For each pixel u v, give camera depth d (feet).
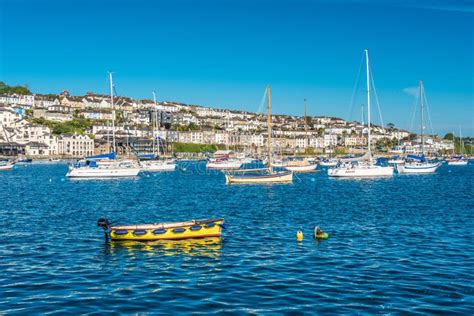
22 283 86.53
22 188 300.40
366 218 160.97
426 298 77.46
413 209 183.93
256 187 301.43
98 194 259.19
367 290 81.51
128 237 121.08
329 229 139.44
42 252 110.73
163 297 78.64
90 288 83.61
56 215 172.65
